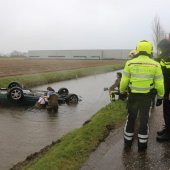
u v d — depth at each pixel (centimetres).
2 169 792
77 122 1313
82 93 2283
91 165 621
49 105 1572
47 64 5900
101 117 1002
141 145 681
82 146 723
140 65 638
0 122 1300
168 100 718
